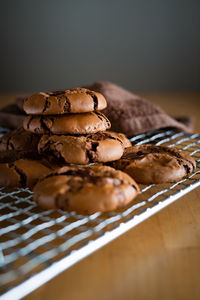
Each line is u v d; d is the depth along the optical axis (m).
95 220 0.28
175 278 0.24
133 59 1.31
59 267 0.23
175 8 1.25
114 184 0.29
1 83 1.36
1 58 1.33
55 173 0.30
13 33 1.31
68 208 0.28
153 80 1.32
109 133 0.37
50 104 0.35
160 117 0.52
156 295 0.23
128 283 0.24
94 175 0.30
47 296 0.23
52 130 0.35
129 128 0.49
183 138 0.51
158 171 0.33
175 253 0.27
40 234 0.29
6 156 0.38
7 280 0.23
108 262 0.26
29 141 0.40
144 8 1.26
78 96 0.35
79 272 0.25
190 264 0.25
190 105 0.92
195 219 0.31
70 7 1.29
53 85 1.37
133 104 0.53
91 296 0.23
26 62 1.34
